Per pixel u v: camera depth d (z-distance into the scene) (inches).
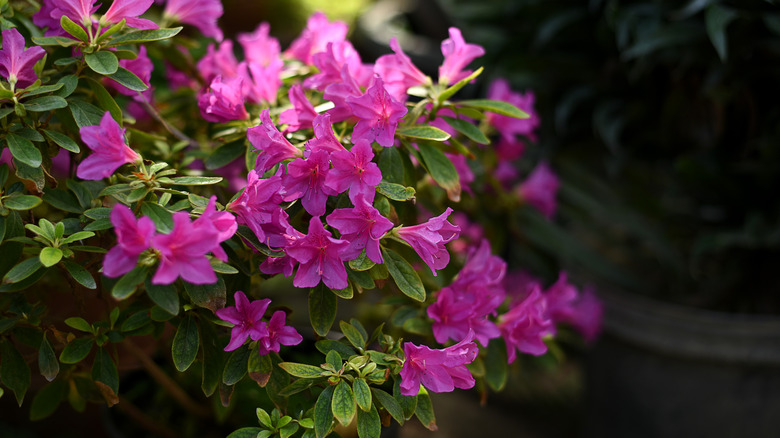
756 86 58.9
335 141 42.6
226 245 43.5
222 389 43.4
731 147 61.7
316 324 43.1
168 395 53.7
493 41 69.9
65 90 42.9
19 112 42.0
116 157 41.5
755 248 60.5
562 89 67.8
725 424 60.0
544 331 47.0
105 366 43.9
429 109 45.5
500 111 45.5
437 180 44.6
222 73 49.9
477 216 55.7
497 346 47.1
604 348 65.2
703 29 56.9
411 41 102.6
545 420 75.8
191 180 42.4
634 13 58.9
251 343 42.6
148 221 39.6
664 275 70.2
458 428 74.0
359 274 42.8
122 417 52.9
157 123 51.6
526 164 66.8
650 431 62.8
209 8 49.4
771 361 57.7
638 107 62.9
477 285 46.3
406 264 42.9
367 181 42.1
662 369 60.2
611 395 65.2
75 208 44.0
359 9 120.0
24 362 43.6
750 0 55.5
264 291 68.3
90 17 43.7
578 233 78.4
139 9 43.5
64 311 49.1
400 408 42.2
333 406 41.4
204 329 43.6
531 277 65.2
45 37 43.1
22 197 42.1
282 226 42.2
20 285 42.3
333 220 41.6
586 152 70.0
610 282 65.4
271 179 41.8
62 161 51.1
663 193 70.7
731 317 58.1
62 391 48.1
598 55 65.6
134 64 45.9
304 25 108.8
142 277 40.4
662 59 59.0
